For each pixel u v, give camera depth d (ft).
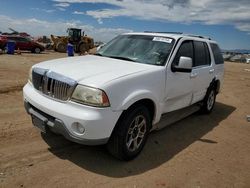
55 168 12.57
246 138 19.35
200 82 20.11
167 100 16.19
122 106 12.37
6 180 11.29
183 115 19.67
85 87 11.88
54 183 11.43
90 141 11.84
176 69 15.88
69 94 12.10
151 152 15.25
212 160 15.21
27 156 13.38
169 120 17.70
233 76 61.93
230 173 13.98
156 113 15.02
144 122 14.12
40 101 12.93
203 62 20.88
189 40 18.67
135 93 13.01
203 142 17.69
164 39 17.15
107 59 16.01
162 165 13.93
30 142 14.92
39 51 92.48
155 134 18.15
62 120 11.99
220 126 21.52
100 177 12.21
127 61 15.67
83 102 11.80
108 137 12.23
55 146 14.69
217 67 23.38
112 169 12.95
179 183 12.46
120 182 12.00
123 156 13.34
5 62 51.47
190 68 15.74
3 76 33.83
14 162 12.71
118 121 12.76
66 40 105.09
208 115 24.32
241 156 16.17
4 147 14.07
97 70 13.30
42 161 13.06
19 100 22.98
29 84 14.70
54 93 12.64
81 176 12.14
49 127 12.80
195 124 21.31
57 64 14.28
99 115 11.72
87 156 13.92
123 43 17.99
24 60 58.85
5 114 19.01
